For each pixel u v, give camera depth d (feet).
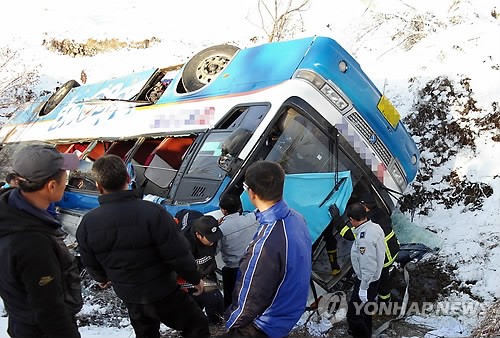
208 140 17.93
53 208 10.75
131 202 10.59
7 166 28.94
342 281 17.81
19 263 8.50
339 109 17.58
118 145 22.67
